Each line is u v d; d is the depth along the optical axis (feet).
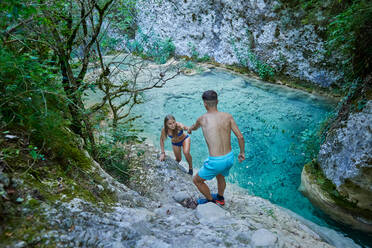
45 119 8.41
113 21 14.03
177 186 14.03
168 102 27.91
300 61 30.07
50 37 9.20
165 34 43.06
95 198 8.71
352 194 14.58
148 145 18.11
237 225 9.42
